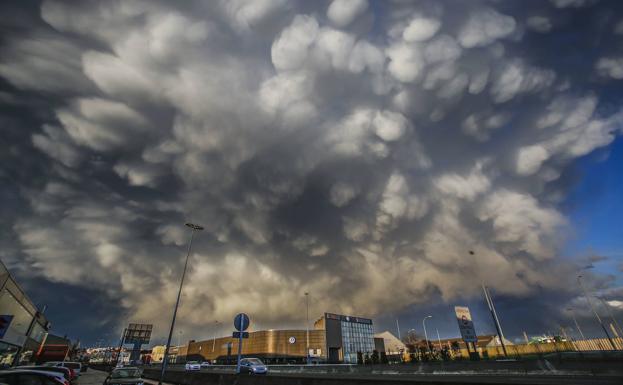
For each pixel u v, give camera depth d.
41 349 49.12
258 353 118.44
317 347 117.94
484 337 112.81
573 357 24.20
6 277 43.03
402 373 33.62
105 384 18.27
